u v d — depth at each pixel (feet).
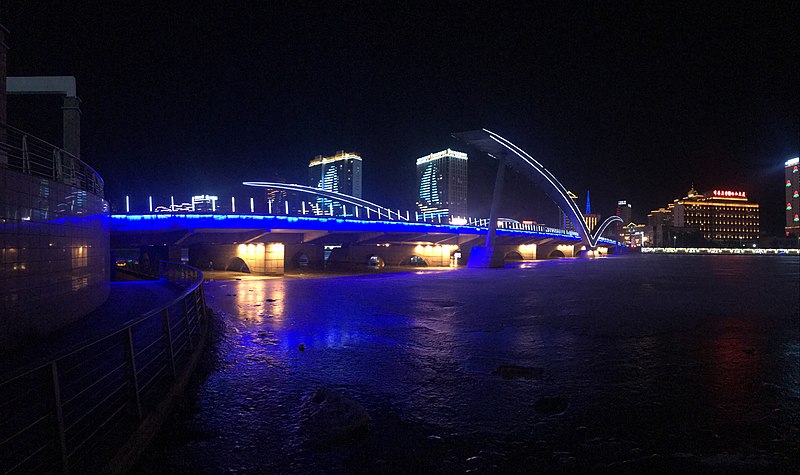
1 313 32.04
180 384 26.40
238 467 19.61
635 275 176.04
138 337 38.37
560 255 443.73
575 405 28.73
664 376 35.45
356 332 52.75
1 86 44.24
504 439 23.57
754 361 40.45
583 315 69.00
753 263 317.42
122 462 16.88
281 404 27.45
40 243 37.76
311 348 43.75
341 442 22.68
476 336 51.31
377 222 185.98
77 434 16.78
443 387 32.07
